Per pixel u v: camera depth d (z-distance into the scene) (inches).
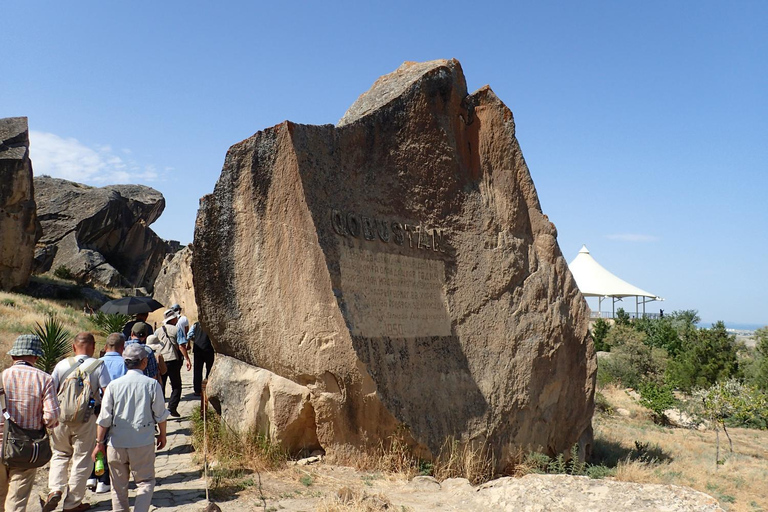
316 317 289.4
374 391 294.7
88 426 208.5
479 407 363.3
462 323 382.3
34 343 197.0
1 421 184.1
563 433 426.3
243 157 304.0
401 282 346.3
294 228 294.5
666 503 238.5
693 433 718.5
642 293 2023.9
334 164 319.9
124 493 190.5
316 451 303.3
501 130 435.8
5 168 1213.1
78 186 2071.9
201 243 307.0
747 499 381.7
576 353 443.2
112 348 233.9
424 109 385.1
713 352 1116.5
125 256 2052.2
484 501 251.8
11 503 186.7
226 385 304.3
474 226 407.5
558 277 446.6
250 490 246.7
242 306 304.3
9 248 1228.5
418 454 315.0
